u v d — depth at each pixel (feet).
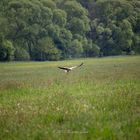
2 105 162.40
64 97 171.42
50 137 94.73
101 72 365.81
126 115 118.01
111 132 94.84
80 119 114.73
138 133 94.27
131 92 177.47
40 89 225.56
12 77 364.38
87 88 217.36
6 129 109.81
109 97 163.53
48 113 127.34
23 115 127.44
